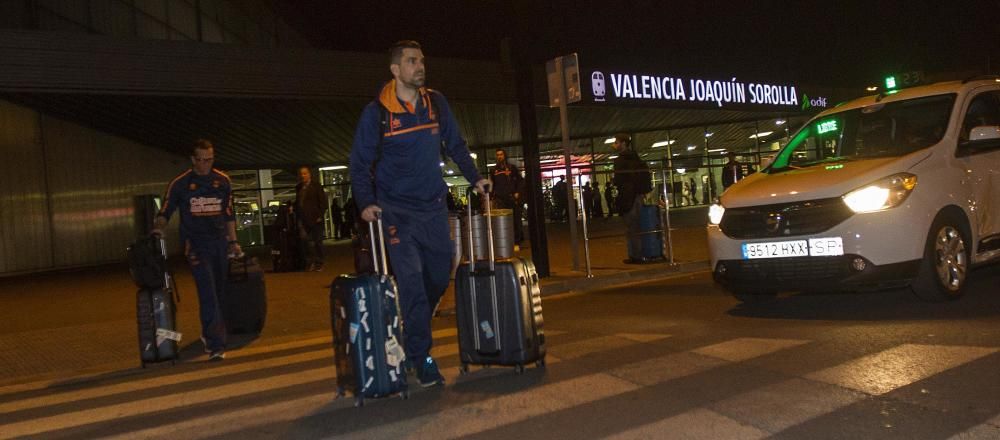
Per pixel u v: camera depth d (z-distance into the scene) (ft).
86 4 72.02
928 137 24.72
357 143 16.56
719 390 15.58
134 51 58.54
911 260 21.93
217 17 99.96
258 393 18.60
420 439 13.91
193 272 24.48
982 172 24.66
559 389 16.48
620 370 17.78
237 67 62.39
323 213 51.19
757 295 26.45
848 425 13.05
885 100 27.12
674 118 100.99
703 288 31.63
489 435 13.84
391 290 16.10
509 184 52.37
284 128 79.66
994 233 24.72
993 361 16.22
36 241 68.74
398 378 16.12
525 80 38.19
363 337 15.87
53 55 55.88
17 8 62.44
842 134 26.96
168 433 15.51
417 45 16.56
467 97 73.92
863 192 22.13
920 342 18.38
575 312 28.35
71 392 21.17
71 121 73.36
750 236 23.68
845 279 22.06
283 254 51.70
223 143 87.04
